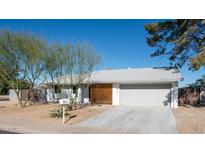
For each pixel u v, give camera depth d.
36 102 23.58
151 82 20.09
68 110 16.45
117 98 21.59
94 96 22.53
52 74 19.11
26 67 18.59
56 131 9.43
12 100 28.50
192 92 21.25
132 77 21.66
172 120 12.02
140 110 16.81
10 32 17.52
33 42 17.81
